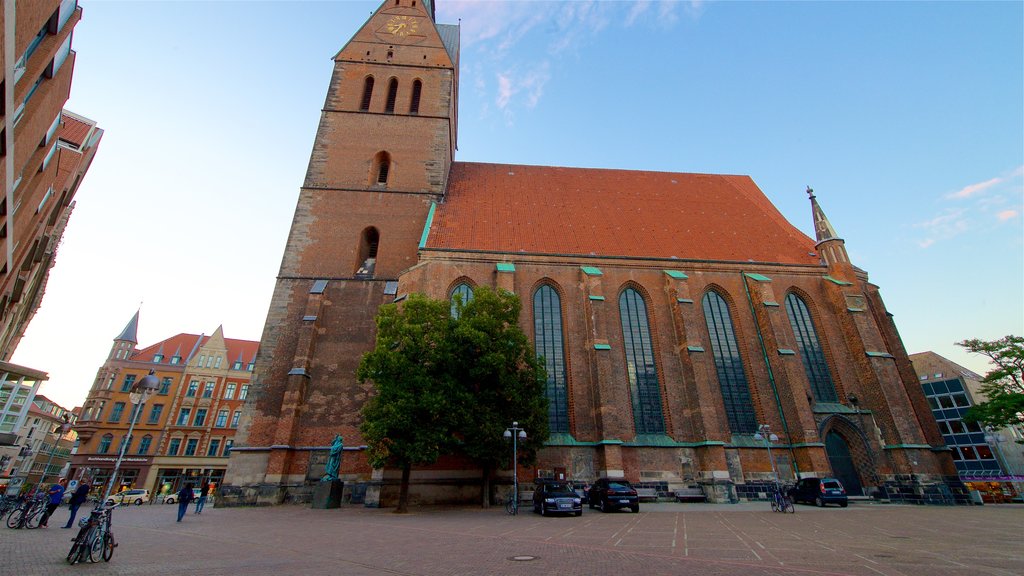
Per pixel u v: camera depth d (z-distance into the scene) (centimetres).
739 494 3256
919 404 3809
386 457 2639
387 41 5184
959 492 3378
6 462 8131
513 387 2831
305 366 3403
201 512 2861
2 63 1087
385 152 4538
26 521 2170
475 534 1769
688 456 3347
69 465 6569
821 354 3912
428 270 3691
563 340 3662
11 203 1684
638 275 3978
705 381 3447
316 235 4044
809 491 3061
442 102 4891
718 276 4072
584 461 3209
